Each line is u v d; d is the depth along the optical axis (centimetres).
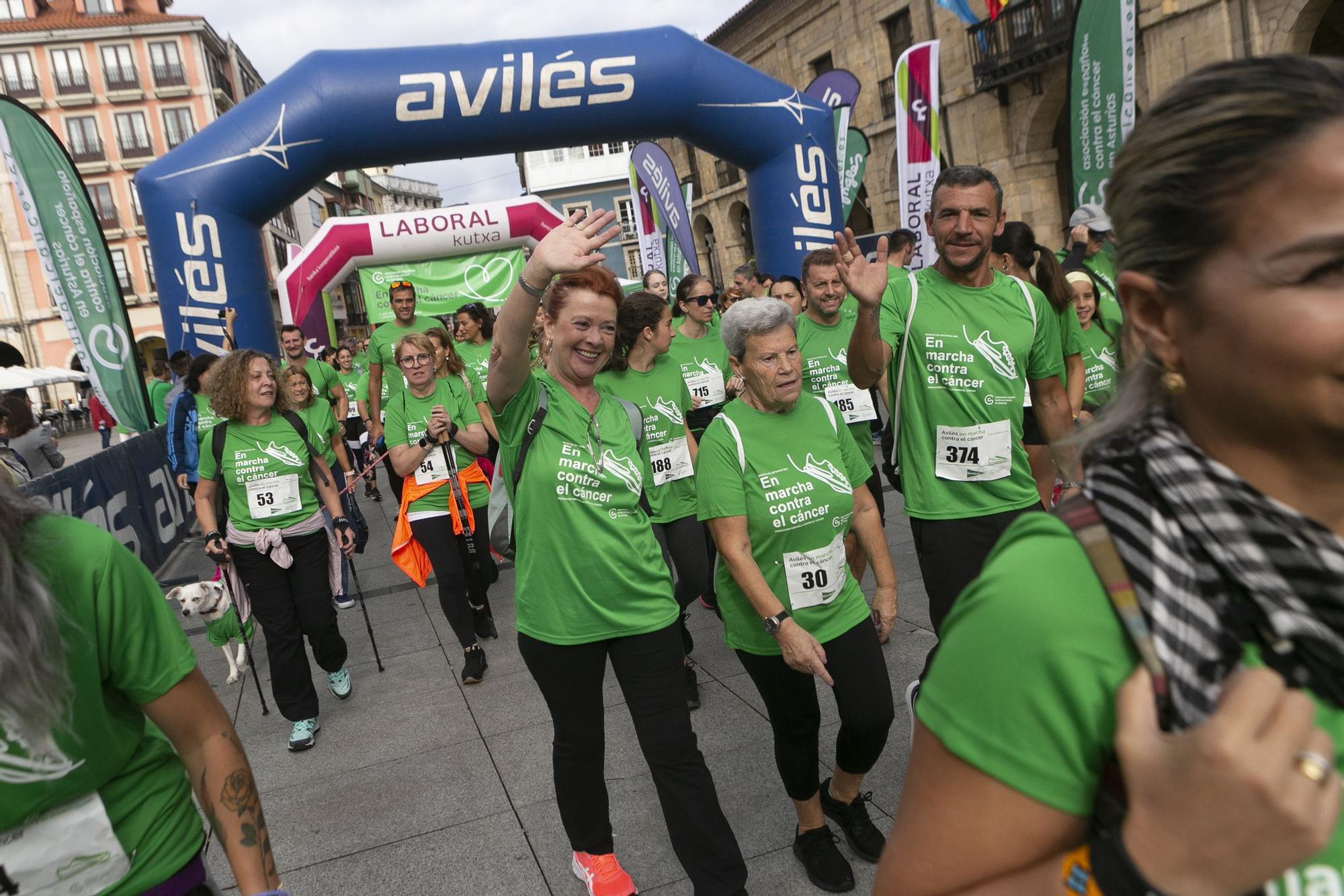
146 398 881
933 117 938
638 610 270
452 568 494
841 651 273
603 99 825
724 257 3250
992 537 324
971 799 74
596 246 252
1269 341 65
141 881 138
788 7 2420
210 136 783
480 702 462
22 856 130
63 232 819
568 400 282
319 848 337
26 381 3397
